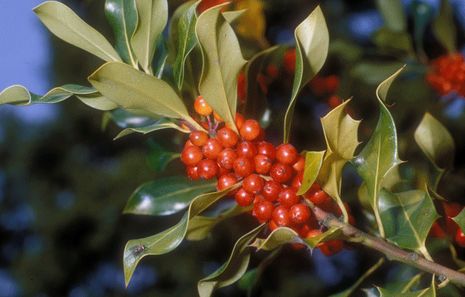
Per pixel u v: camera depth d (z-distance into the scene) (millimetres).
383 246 546
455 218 558
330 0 1350
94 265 3139
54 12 551
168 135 732
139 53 562
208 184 636
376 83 922
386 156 553
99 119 3412
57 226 3203
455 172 740
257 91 625
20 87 548
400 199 603
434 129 646
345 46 924
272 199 535
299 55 540
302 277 2070
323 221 541
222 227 867
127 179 3096
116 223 3104
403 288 614
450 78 881
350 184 897
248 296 673
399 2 931
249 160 532
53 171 3471
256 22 847
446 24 890
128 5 570
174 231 531
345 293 622
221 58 528
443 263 678
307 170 526
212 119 561
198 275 2756
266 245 520
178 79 553
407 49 928
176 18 636
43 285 3211
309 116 909
